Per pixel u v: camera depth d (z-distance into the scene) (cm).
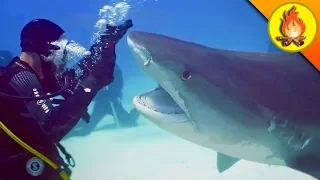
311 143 147
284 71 154
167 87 152
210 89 148
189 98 151
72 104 139
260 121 147
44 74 142
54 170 133
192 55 152
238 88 149
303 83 151
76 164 203
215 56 154
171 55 148
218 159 194
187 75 149
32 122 129
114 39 151
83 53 147
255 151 155
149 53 147
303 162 148
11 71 133
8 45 184
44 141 132
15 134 128
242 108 148
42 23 144
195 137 163
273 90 149
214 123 153
